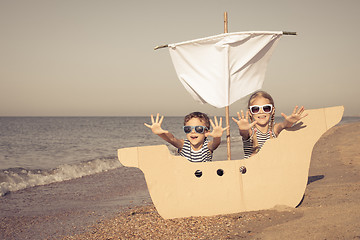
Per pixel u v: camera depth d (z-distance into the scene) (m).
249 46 3.46
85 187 7.04
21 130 40.69
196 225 2.89
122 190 6.50
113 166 10.34
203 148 3.63
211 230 2.72
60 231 3.77
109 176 8.51
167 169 3.15
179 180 3.16
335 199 3.44
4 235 3.74
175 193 3.16
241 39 3.38
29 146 18.73
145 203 5.11
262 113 3.54
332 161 6.44
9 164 11.13
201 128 3.55
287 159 3.25
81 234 3.47
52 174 8.81
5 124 64.94
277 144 3.24
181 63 3.58
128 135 30.39
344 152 7.38
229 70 3.45
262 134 3.61
